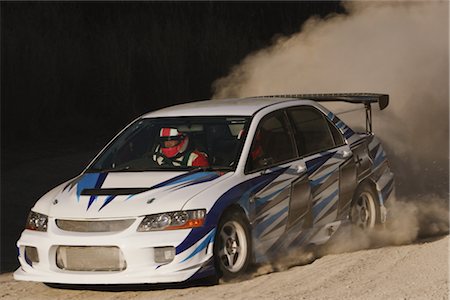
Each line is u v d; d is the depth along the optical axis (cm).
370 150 1554
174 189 1232
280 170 1344
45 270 1224
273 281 1214
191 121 1388
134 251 1174
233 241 1248
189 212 1192
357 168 1498
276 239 1320
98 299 1194
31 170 2338
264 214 1299
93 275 1188
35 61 2775
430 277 1177
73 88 2891
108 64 2925
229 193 1242
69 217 1223
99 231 1200
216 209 1209
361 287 1148
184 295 1164
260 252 1288
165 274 1168
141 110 2925
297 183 1364
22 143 2662
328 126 1488
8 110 2709
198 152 1341
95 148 2620
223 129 1359
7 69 2731
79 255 1203
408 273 1209
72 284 1295
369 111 1611
